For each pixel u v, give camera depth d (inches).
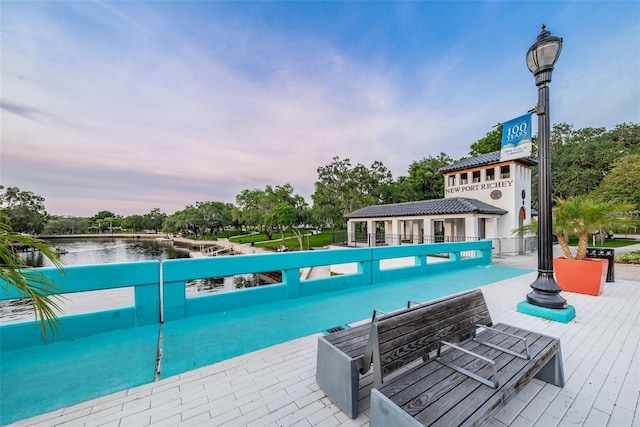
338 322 166.1
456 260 378.0
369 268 271.1
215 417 81.5
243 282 990.4
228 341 137.6
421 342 85.0
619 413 83.8
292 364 115.1
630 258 434.0
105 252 2199.8
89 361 115.6
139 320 155.0
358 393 88.7
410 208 790.5
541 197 184.9
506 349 90.9
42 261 735.1
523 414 83.4
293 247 1524.4
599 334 148.7
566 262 238.7
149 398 90.7
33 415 81.6
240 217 2402.8
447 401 62.2
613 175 938.1
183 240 3029.0
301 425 78.4
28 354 121.0
